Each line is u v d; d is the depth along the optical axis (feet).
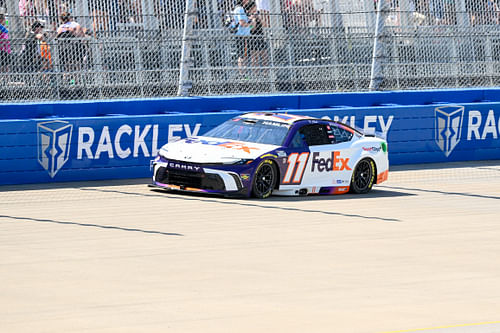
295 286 56.03
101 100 118.73
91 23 119.14
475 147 142.82
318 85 135.44
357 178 106.73
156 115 117.39
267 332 44.57
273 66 131.75
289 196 101.24
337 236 75.36
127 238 71.61
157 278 57.26
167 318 46.96
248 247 69.05
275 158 98.48
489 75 148.36
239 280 57.31
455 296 54.19
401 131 136.36
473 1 146.20
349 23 136.67
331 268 61.98
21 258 62.59
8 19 114.62
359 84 138.51
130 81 122.62
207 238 72.49
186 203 92.84
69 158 111.45
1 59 114.52
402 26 140.56
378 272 61.05
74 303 49.90
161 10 123.85
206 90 128.06
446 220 85.76
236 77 129.59
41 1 116.67
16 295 51.55
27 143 108.58
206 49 127.24
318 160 102.68
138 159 116.06
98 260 62.49
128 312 48.08
